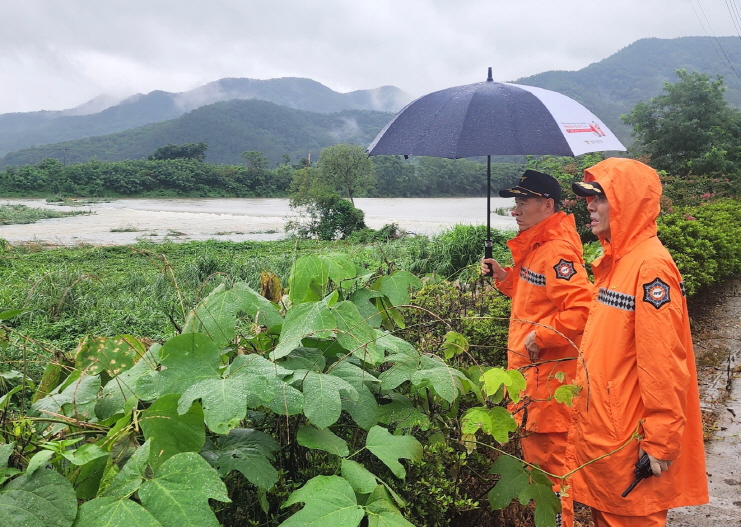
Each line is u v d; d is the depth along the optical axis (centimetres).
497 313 373
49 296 843
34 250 1980
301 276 214
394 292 229
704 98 2123
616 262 228
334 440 163
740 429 429
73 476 136
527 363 274
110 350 182
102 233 2962
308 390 155
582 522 314
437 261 1134
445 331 295
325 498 138
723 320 751
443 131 309
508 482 194
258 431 167
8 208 4556
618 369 220
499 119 303
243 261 1384
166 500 120
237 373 150
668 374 202
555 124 299
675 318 207
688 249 781
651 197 224
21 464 137
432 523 188
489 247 332
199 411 143
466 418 187
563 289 262
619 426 218
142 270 1284
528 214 281
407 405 193
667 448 202
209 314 182
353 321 183
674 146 2142
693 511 328
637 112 2236
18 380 209
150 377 151
